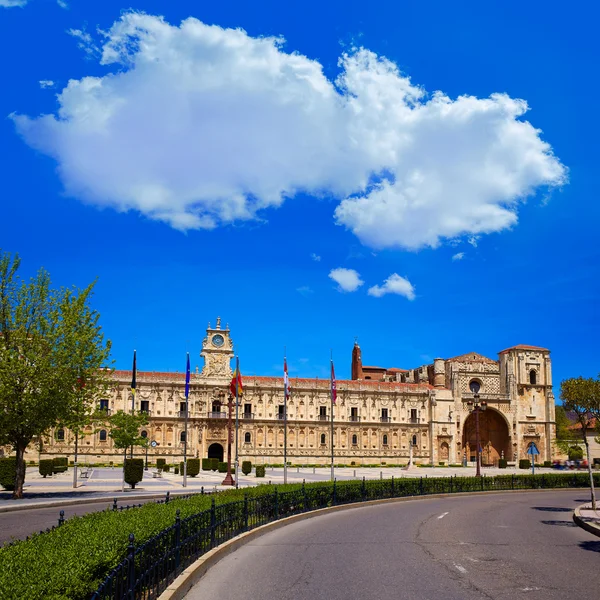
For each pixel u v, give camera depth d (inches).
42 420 1811.0
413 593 620.4
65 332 1908.2
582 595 625.6
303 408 5221.5
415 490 2081.7
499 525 1252.5
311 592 623.8
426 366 6003.9
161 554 584.1
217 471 3954.2
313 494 1478.8
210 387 4987.7
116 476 3122.5
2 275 1905.8
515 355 5890.8
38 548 475.2
